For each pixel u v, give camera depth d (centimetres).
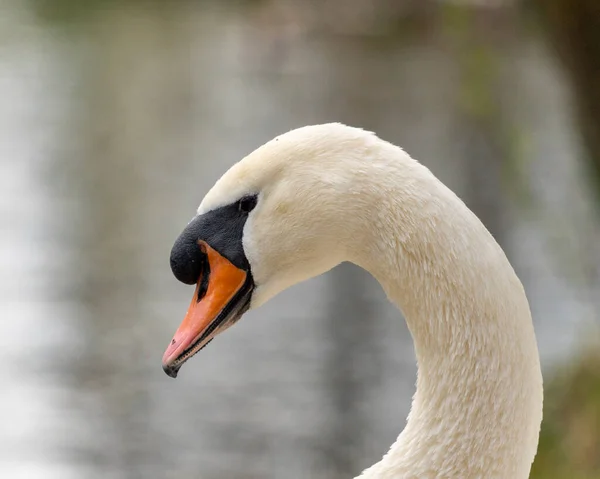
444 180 2300
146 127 3225
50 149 2881
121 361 1490
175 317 1683
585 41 957
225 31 5184
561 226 1285
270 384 1427
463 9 1305
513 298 393
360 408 1341
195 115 3441
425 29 4831
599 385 1034
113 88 3866
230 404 1362
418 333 407
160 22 5419
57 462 1191
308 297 1816
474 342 393
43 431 1271
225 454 1214
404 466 403
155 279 1856
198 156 2859
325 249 430
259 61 4509
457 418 395
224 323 446
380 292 1839
